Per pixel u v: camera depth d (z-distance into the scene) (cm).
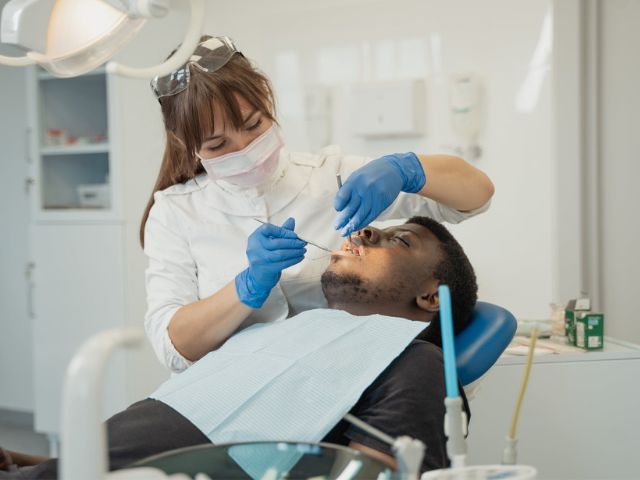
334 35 320
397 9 308
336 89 322
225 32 343
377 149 318
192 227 157
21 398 405
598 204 297
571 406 176
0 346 409
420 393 107
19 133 397
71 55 108
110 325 327
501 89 295
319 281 160
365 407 112
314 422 106
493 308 147
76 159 346
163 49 300
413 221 154
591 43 288
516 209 296
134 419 111
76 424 52
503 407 178
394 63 311
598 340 182
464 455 72
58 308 339
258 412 109
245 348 126
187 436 108
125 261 325
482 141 299
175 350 142
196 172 167
